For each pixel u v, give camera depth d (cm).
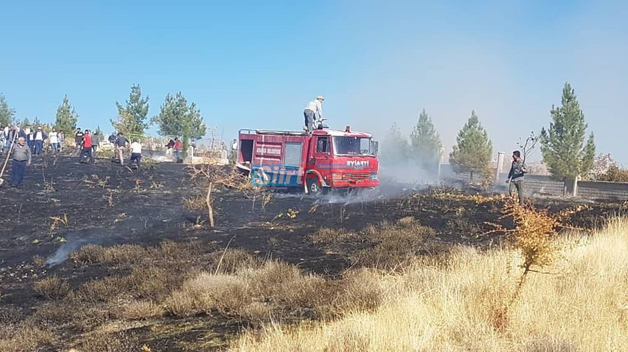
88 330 839
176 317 889
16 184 2341
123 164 3412
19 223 1677
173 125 4812
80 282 1100
